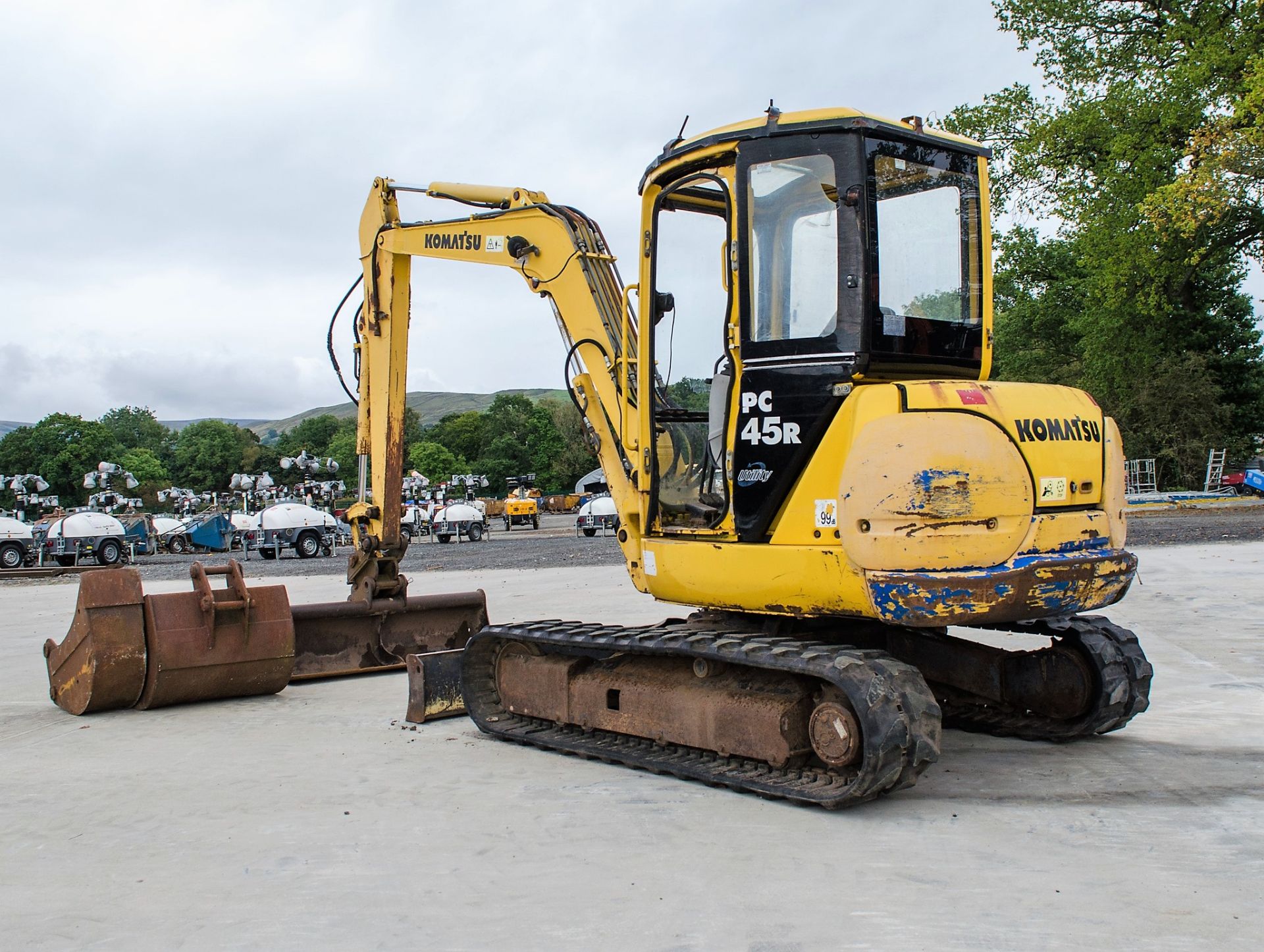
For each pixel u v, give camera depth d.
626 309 6.64
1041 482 4.82
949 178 5.41
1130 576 5.14
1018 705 6.30
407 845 4.48
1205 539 20.23
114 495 39.56
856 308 4.89
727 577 5.34
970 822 4.63
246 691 8.05
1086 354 37.09
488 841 4.52
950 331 5.30
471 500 59.38
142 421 148.12
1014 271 42.25
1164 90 28.30
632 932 3.49
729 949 3.34
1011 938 3.38
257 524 36.34
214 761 6.13
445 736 6.72
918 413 4.68
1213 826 4.51
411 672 7.17
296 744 6.55
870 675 4.60
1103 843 4.31
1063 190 30.59
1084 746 5.97
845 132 4.98
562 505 74.00
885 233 5.05
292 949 3.42
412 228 8.48
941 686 6.66
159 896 3.94
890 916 3.58
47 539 30.05
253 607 8.04
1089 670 5.88
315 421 125.94
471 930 3.54
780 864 4.12
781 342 5.11
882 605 4.62
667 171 5.75
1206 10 28.53
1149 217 25.48
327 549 34.41
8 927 3.66
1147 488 40.88
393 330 8.94
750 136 5.23
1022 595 4.61
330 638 9.01
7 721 7.50
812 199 5.07
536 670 6.50
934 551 4.55
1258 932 3.40
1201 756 5.68
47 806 5.23
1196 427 40.78
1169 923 3.48
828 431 4.98
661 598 5.88
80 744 6.68
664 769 5.49
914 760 4.55
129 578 7.82
